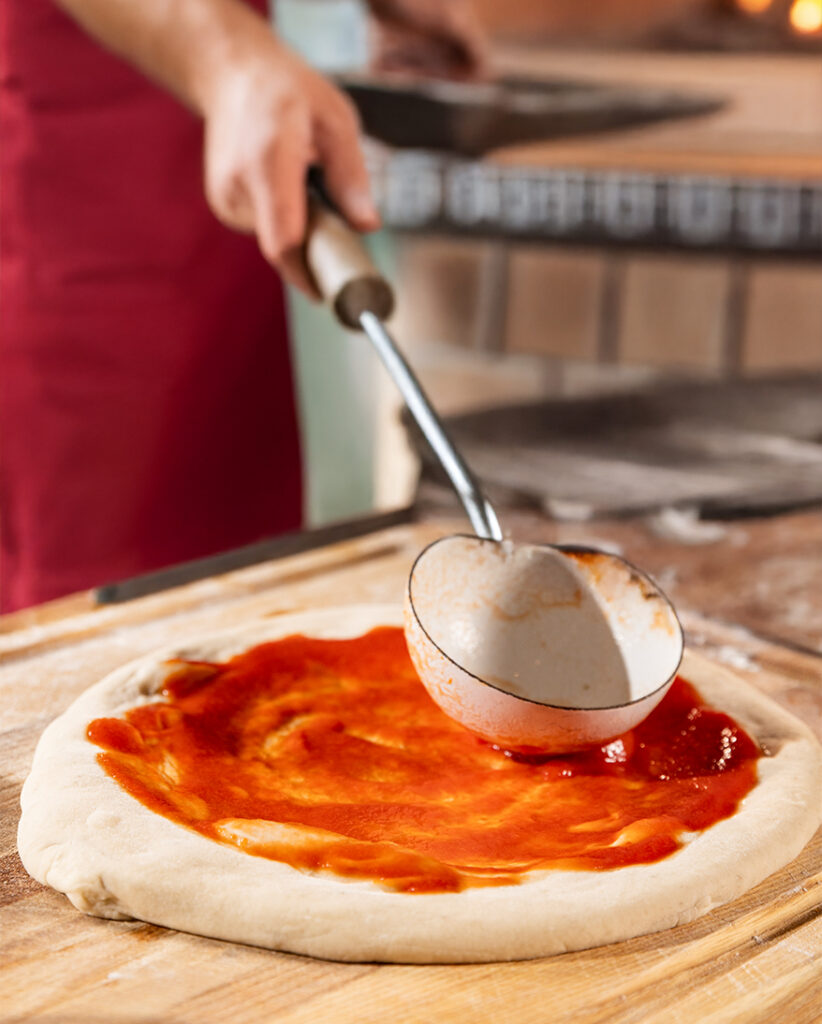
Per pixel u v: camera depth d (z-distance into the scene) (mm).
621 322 1660
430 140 1659
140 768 942
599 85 1562
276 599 1138
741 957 876
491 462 1296
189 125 1399
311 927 869
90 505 1432
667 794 944
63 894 897
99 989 855
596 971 868
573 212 1604
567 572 991
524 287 1711
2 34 1350
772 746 979
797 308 1556
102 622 1104
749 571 1186
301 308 1827
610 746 969
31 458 1416
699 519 1238
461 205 1670
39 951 871
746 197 1534
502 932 870
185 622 1109
